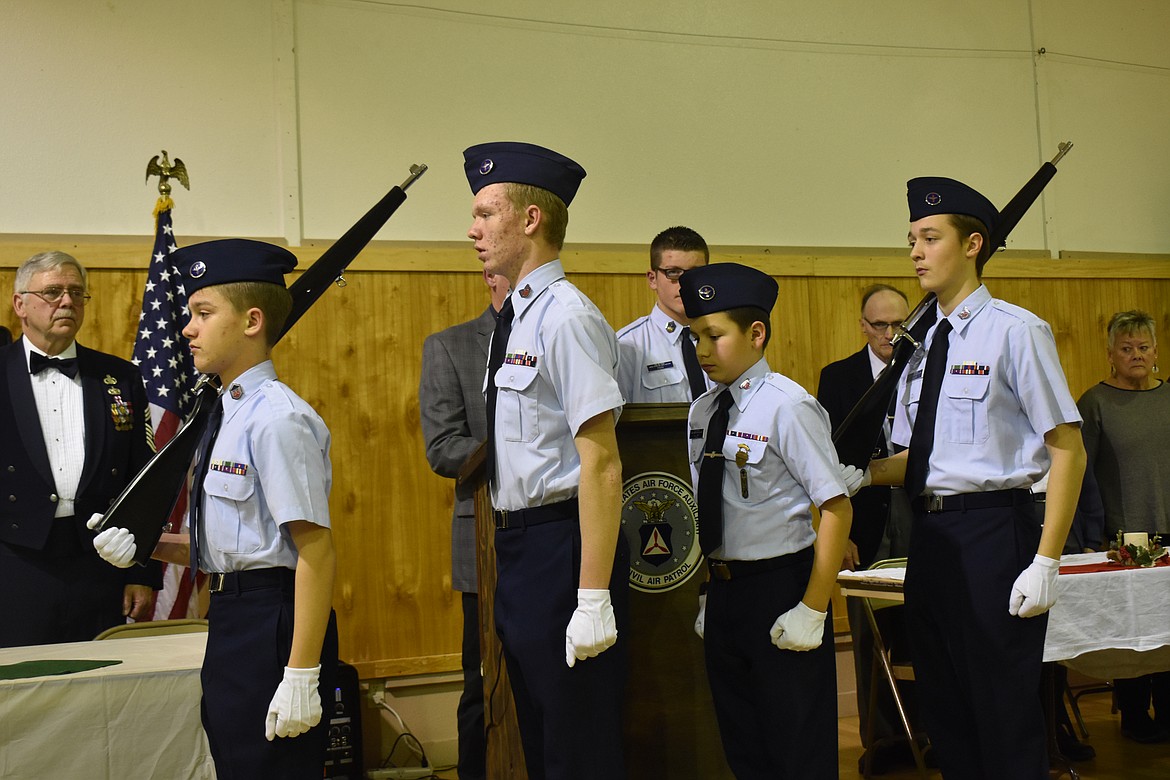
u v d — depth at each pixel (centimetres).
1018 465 233
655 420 237
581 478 194
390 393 450
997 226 284
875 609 405
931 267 242
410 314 455
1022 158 567
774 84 527
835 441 262
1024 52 572
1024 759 224
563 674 195
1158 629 313
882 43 547
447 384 351
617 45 502
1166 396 481
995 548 229
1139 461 476
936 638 240
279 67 450
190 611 378
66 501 335
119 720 223
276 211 446
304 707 193
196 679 230
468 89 476
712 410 241
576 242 489
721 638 229
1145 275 575
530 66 487
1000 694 226
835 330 523
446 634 449
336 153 455
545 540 201
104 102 430
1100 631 307
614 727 197
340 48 459
